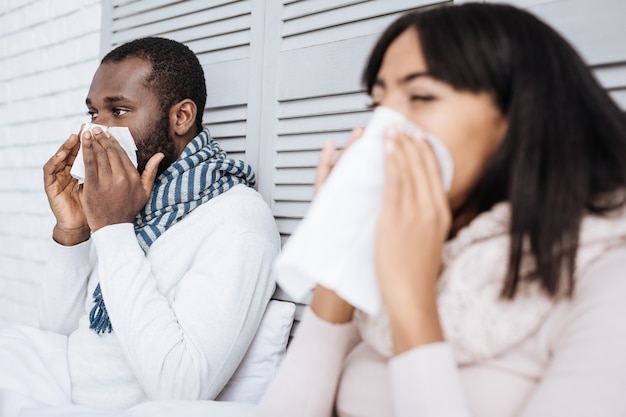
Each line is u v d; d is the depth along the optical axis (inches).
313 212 22.3
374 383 27.3
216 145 55.6
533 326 23.5
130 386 44.7
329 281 22.0
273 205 54.1
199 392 41.1
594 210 24.1
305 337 30.0
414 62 24.5
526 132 23.8
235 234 45.6
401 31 26.5
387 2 46.6
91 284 54.4
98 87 51.3
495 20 24.5
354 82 47.9
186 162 51.1
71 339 49.3
